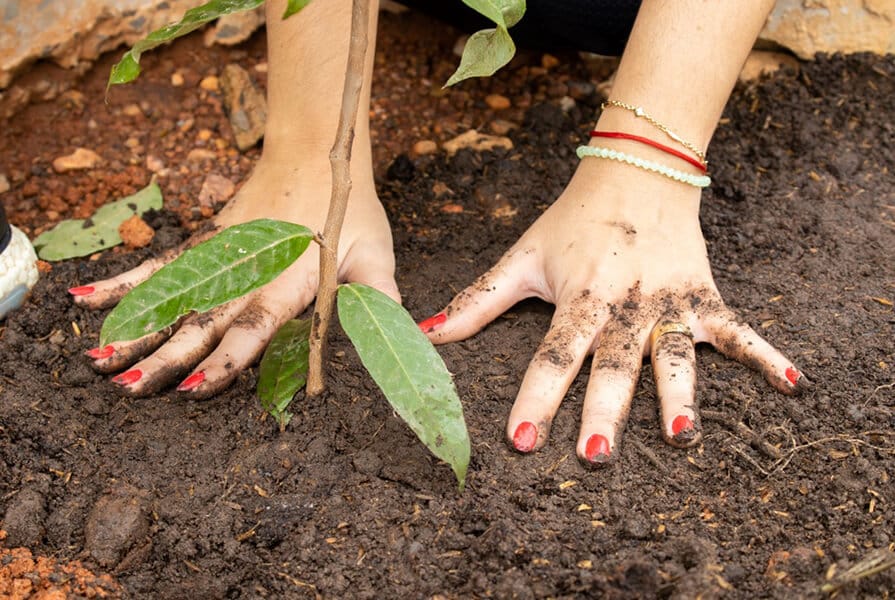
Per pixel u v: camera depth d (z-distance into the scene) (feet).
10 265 2.95
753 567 2.48
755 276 3.03
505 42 2.32
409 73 3.72
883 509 2.55
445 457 2.45
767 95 3.54
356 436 2.71
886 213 3.20
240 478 2.65
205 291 2.40
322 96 2.91
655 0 2.81
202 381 2.74
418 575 2.51
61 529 2.60
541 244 2.88
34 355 2.88
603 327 2.75
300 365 2.69
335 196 2.46
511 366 2.82
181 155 3.45
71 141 3.48
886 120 3.46
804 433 2.68
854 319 2.90
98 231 3.22
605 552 2.51
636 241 2.81
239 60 3.71
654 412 2.72
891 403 2.72
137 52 2.36
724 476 2.62
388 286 2.91
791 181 3.31
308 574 2.53
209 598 2.52
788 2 3.57
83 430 2.74
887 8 3.54
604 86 3.65
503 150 3.43
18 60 3.43
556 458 2.64
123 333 2.38
